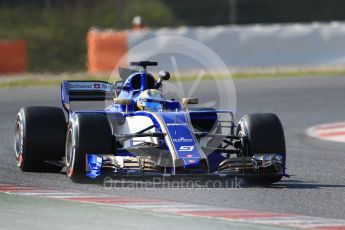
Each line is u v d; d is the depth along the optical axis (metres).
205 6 140.25
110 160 28.83
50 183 30.59
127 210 24.61
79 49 115.12
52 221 22.86
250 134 30.34
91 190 28.73
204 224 22.52
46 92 73.50
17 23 123.62
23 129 33.50
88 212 24.25
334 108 63.91
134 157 28.97
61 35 119.94
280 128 30.66
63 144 33.78
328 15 139.12
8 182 30.95
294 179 32.84
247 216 23.91
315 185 30.98
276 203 26.61
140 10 136.25
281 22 137.50
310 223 22.91
